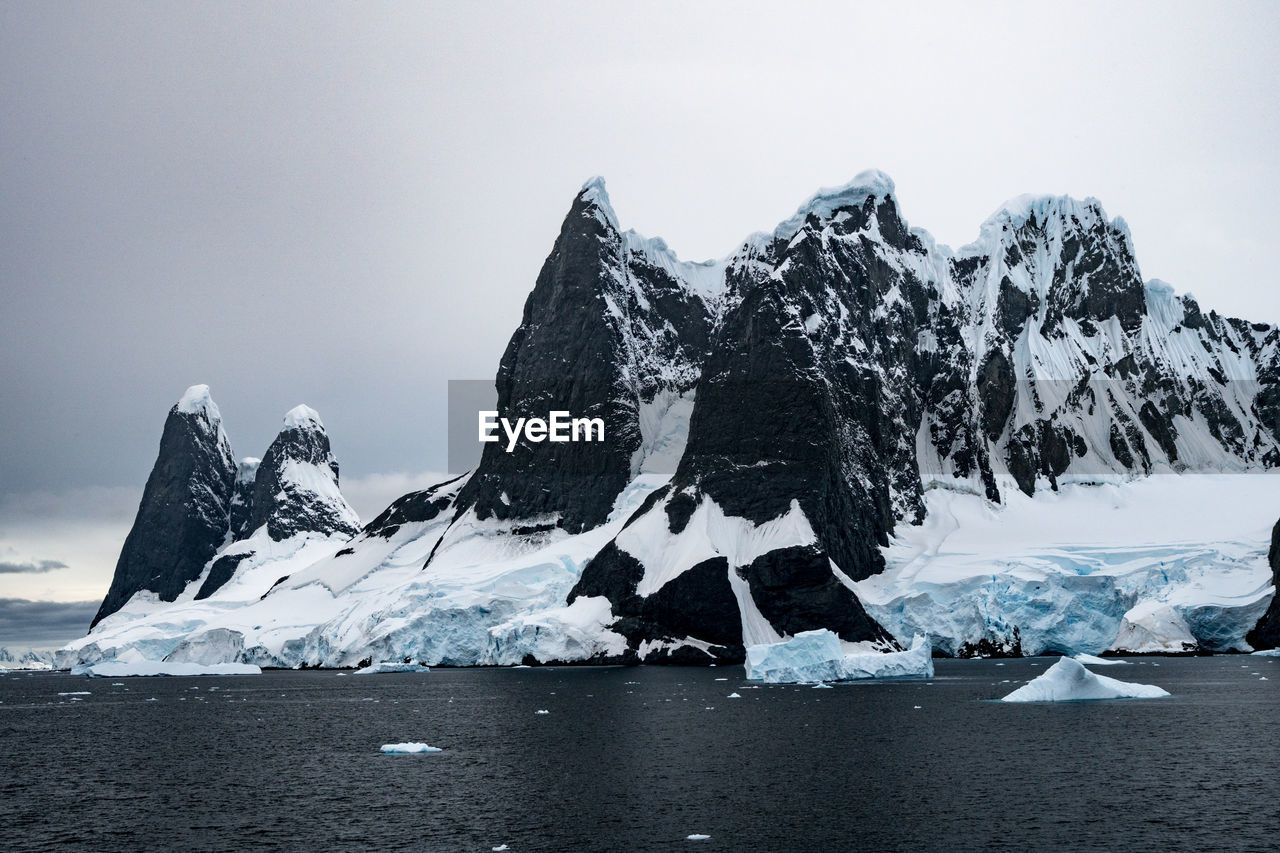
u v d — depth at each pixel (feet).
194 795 277.03
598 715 423.64
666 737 354.33
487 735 370.73
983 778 274.57
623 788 269.23
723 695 501.56
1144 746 318.86
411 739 369.71
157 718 476.13
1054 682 449.48
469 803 256.32
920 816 236.43
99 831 239.91
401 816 245.24
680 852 213.46
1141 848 211.00
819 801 251.39
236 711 501.15
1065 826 226.58
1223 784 263.49
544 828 231.71
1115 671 622.54
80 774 313.12
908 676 602.03
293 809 256.11
